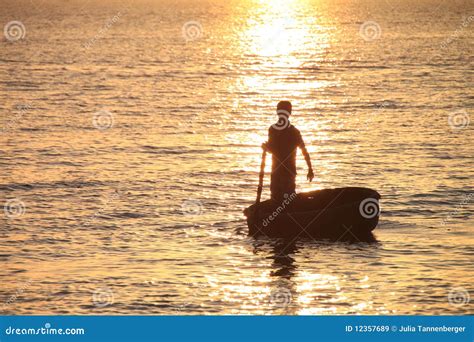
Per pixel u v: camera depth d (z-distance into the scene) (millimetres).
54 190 28906
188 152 36344
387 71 71562
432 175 31031
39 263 20344
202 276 19266
